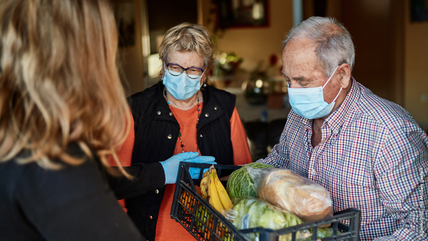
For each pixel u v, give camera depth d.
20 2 0.67
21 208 0.68
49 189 0.67
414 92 6.45
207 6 9.46
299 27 1.26
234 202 1.12
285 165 1.64
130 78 4.23
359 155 1.25
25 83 0.66
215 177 1.21
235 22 9.57
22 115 0.69
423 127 6.29
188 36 1.60
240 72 9.48
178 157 1.34
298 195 1.02
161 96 1.72
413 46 6.32
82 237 0.70
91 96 0.75
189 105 1.77
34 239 0.73
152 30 5.22
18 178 0.66
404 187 1.18
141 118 1.68
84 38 0.73
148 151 1.69
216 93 1.83
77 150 0.73
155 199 1.55
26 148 0.69
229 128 1.81
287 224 0.95
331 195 1.35
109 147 0.82
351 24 7.63
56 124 0.68
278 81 7.81
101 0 0.76
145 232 1.56
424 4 6.10
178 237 1.54
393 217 1.25
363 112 1.26
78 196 0.69
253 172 1.21
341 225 1.00
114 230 0.74
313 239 0.88
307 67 1.21
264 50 9.62
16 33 0.66
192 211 1.15
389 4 6.97
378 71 7.44
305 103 1.27
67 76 0.70
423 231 1.16
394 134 1.18
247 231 0.86
